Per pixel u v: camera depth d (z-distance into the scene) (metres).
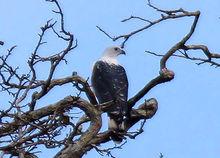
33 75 12.32
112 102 15.09
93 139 13.88
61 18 12.13
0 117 12.09
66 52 12.32
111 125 15.13
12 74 12.27
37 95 13.23
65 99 13.17
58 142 12.37
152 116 15.14
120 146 13.01
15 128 12.34
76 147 12.83
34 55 12.18
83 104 13.27
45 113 13.12
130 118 15.27
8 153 11.87
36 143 12.01
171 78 14.66
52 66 12.55
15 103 12.13
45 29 12.15
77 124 12.91
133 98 15.14
